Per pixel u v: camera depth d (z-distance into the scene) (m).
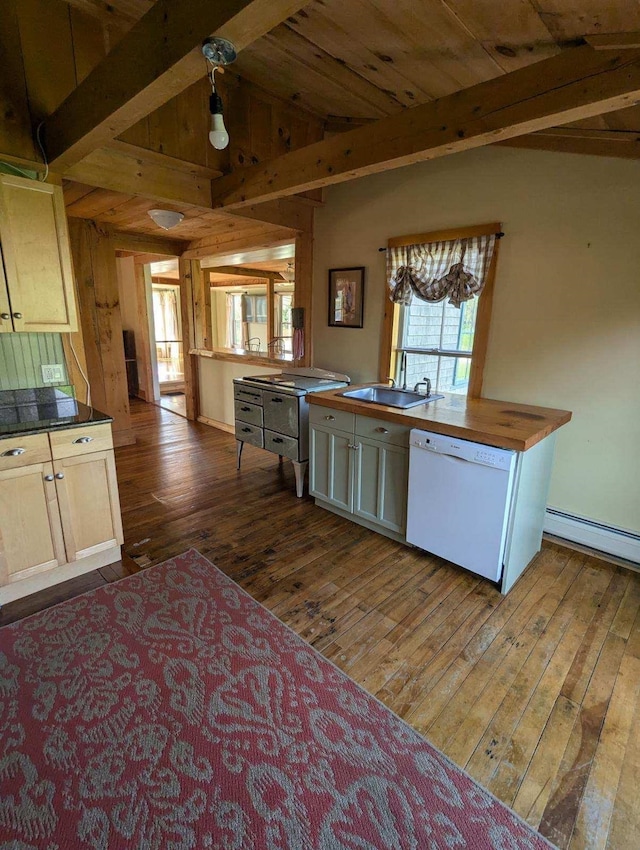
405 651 1.93
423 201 3.13
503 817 1.30
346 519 3.18
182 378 8.82
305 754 1.46
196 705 1.64
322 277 3.94
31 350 2.60
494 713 1.64
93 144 2.03
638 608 2.23
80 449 2.34
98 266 4.53
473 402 2.90
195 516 3.22
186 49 1.34
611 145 2.27
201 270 5.80
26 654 1.88
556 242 2.57
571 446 2.71
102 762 1.42
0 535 2.14
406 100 2.74
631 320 2.39
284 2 1.10
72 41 2.31
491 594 2.33
